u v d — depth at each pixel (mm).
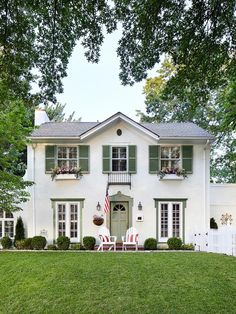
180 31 6129
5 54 6336
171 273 10422
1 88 6918
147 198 18141
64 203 18156
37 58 6480
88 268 11102
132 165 18219
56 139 18125
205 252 14383
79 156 18266
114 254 13625
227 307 8031
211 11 5848
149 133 17891
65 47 6465
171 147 18578
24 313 8438
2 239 17359
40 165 18281
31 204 18094
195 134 18312
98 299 8805
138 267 11117
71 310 8352
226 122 9875
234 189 19453
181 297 8641
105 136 18359
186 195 18188
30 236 17922
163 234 18047
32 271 11094
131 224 17984
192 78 6855
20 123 15055
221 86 7547
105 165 18188
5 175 15109
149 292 9055
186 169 18250
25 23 5926
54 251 15055
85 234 17969
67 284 9797
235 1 5715
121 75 6812
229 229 13812
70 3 5812
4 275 11016
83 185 18172
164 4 5766
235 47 6305
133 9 5977
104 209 17359
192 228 17938
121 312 8070
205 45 6285
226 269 10719
